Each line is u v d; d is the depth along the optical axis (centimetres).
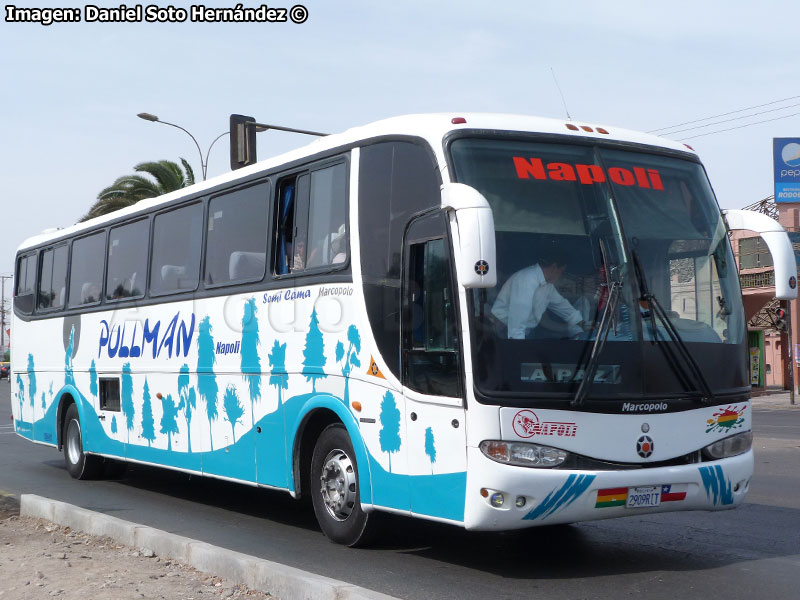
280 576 631
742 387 771
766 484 1236
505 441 675
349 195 841
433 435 721
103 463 1391
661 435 714
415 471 739
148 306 1201
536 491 672
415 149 770
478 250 655
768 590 679
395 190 787
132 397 1230
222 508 1117
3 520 979
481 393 679
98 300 1348
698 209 803
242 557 681
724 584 698
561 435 684
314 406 862
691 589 684
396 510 759
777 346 4934
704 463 729
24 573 719
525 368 687
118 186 3691
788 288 776
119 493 1259
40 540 859
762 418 2919
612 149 787
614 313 718
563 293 712
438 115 777
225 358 1016
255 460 959
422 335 741
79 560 761
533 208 731
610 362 706
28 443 2055
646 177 786
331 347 845
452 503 702
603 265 731
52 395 1484
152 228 1214
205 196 1093
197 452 1071
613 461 695
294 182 935
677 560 782
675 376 727
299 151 934
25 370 1593
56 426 1466
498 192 729
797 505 1066
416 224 756
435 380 722
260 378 952
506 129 761
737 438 757
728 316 780
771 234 787
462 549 834
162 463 1152
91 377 1353
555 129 780
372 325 794
